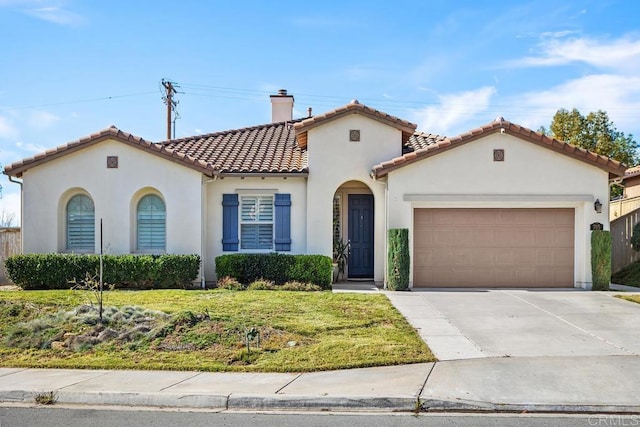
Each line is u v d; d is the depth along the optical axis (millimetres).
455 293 15367
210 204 17734
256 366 8875
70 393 7707
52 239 16766
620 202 23953
